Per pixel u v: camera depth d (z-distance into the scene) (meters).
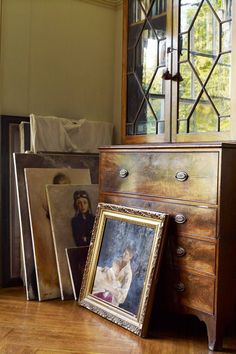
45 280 2.59
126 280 2.26
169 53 2.52
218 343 1.94
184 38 2.44
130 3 2.87
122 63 2.93
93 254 2.50
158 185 2.21
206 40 2.31
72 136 3.03
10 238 2.88
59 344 1.96
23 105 2.95
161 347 1.96
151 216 2.20
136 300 2.16
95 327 2.16
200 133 2.34
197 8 2.36
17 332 2.08
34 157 2.79
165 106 2.56
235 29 2.12
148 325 2.09
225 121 2.21
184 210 2.08
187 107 2.42
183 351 1.92
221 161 1.92
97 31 3.26
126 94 2.90
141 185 2.31
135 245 2.27
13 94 2.91
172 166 2.14
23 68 2.94
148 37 2.72
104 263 2.43
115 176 2.48
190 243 2.05
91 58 3.24
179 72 2.46
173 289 2.13
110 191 2.52
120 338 2.04
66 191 2.78
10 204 2.88
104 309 2.30
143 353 1.89
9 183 2.88
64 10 3.09
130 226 2.34
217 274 1.93
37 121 2.86
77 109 3.19
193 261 2.04
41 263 2.61
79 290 2.60
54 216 2.70
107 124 3.23
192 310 2.04
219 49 2.23
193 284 2.04
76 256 2.67
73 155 2.96
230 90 2.16
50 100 3.06
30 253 2.62
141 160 2.31
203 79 2.33
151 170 2.25
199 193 2.01
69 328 2.14
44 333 2.07
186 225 2.07
